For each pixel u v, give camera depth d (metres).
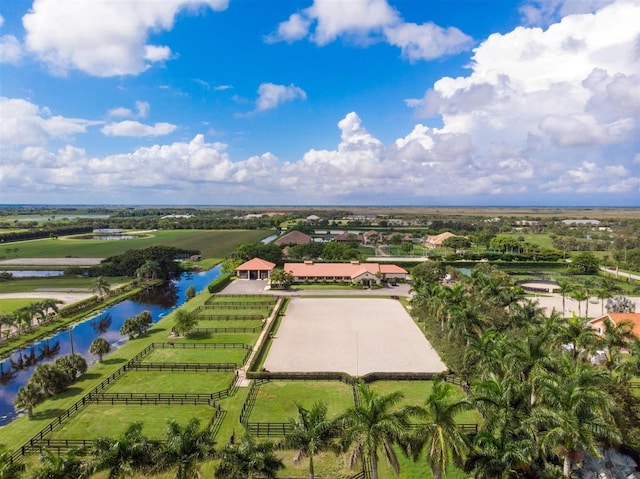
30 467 32.78
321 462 33.78
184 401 43.62
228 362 54.75
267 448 27.23
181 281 121.06
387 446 26.86
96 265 128.00
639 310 79.62
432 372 50.53
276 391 46.12
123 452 26.28
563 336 44.50
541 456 29.52
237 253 128.25
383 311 81.38
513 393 31.09
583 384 29.81
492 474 25.81
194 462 25.94
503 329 55.28
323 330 68.75
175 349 60.09
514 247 161.00
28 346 64.31
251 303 87.69
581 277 116.44
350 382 47.94
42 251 173.38
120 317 81.25
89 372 52.12
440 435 26.27
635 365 39.19
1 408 44.47
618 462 32.22
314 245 146.00
